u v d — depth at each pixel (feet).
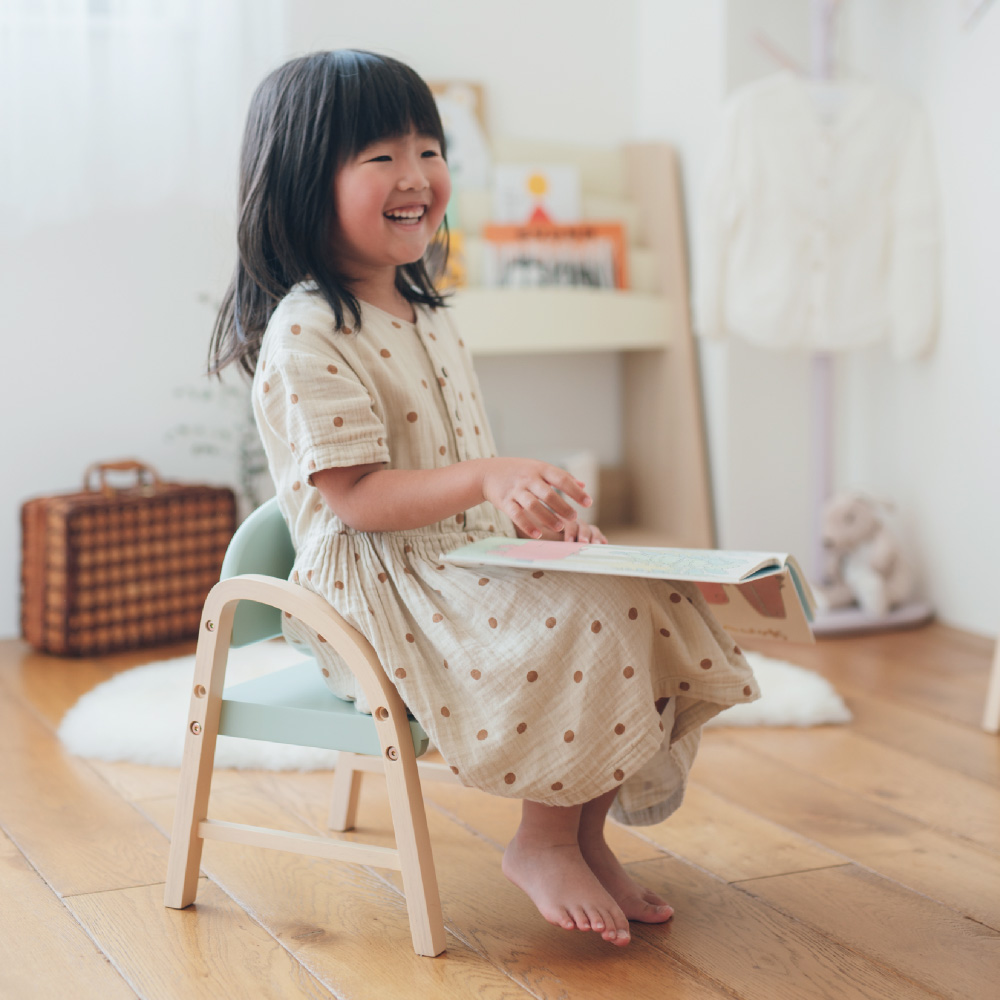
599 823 3.58
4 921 3.52
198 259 7.84
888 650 7.09
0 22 7.13
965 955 3.33
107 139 7.48
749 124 7.46
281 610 3.64
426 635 3.23
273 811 4.52
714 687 3.31
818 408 7.82
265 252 3.47
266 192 3.42
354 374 3.31
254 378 3.45
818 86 7.51
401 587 3.29
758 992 3.10
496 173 8.29
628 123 9.02
